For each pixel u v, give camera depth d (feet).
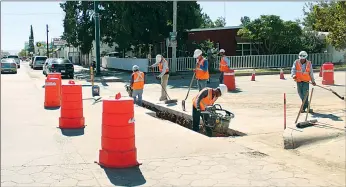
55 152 21.88
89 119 32.71
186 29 108.99
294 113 36.19
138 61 103.04
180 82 77.46
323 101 42.93
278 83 67.97
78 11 117.91
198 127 30.68
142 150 22.52
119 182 17.20
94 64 121.70
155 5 100.07
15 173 18.17
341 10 48.62
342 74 82.43
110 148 19.21
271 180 17.79
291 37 110.42
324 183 17.56
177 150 22.57
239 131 28.86
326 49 117.08
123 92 58.90
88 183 16.98
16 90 56.85
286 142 24.41
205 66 40.96
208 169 19.17
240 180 17.70
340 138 25.13
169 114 39.63
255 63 107.96
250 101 45.06
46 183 16.89
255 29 110.73
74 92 28.81
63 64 93.40
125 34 105.40
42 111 37.22
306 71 36.09
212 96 29.60
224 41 117.29
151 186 16.79
